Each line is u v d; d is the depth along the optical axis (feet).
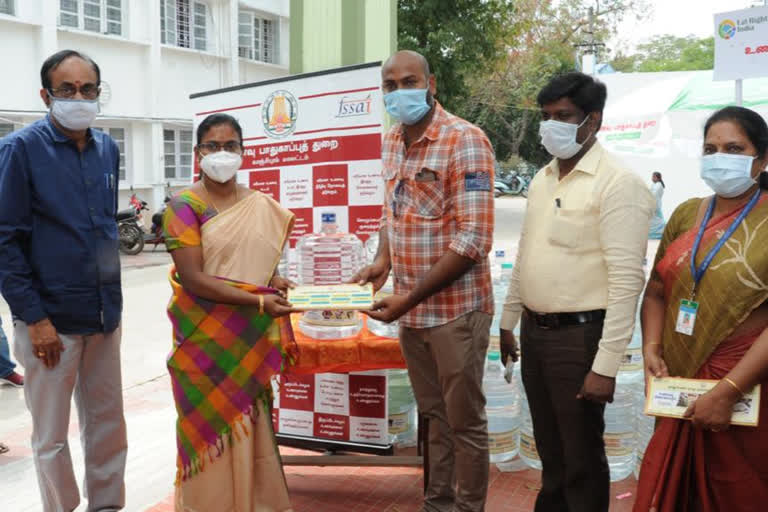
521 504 10.52
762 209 6.57
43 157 8.75
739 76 15.24
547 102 7.68
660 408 6.70
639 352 12.07
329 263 10.82
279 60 63.72
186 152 55.62
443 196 8.41
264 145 11.57
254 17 60.44
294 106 11.23
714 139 6.72
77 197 9.00
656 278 7.62
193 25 54.70
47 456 9.11
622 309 7.36
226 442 8.52
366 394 10.97
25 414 15.10
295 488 11.19
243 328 8.45
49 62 8.70
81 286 9.06
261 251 8.43
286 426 11.53
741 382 6.30
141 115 51.16
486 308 8.75
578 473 8.11
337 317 9.82
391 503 10.67
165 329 22.95
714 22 15.48
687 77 48.91
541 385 8.46
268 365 8.58
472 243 8.06
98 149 9.38
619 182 7.43
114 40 48.44
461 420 8.74
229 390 8.48
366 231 10.93
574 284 7.75
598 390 7.45
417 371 9.23
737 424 6.42
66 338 9.04
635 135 50.06
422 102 8.27
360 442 11.03
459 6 52.37
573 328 7.80
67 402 9.18
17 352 9.14
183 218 8.18
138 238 43.37
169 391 16.66
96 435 9.76
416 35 52.60
